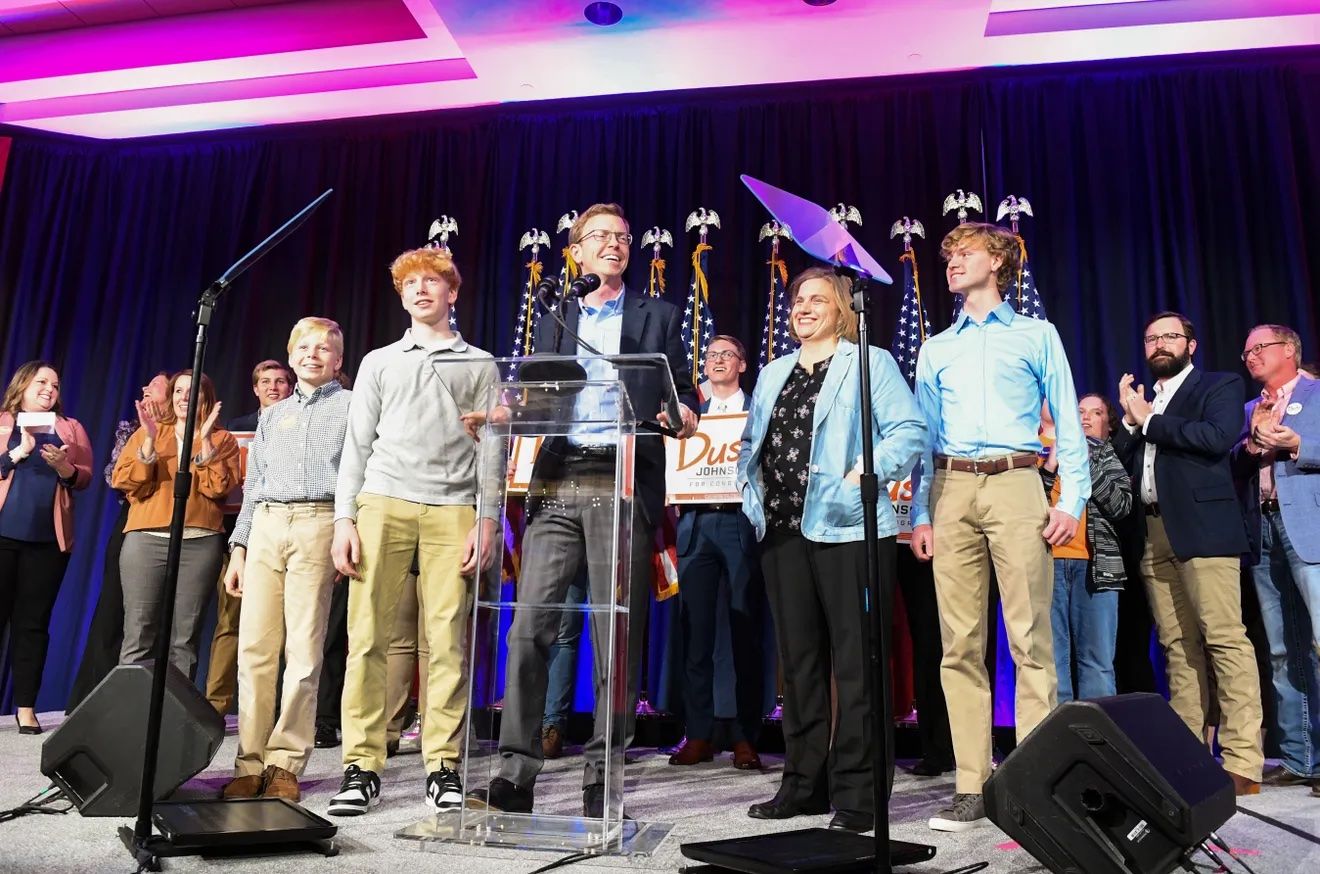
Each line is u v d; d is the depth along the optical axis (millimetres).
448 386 2547
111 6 5496
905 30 4812
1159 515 3506
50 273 5719
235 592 2926
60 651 5215
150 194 5855
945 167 4961
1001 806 1841
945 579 2619
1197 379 3381
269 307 5531
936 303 4840
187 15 5523
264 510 2791
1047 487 3557
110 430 5477
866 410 1920
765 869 1789
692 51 5023
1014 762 1835
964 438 2645
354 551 2598
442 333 2848
